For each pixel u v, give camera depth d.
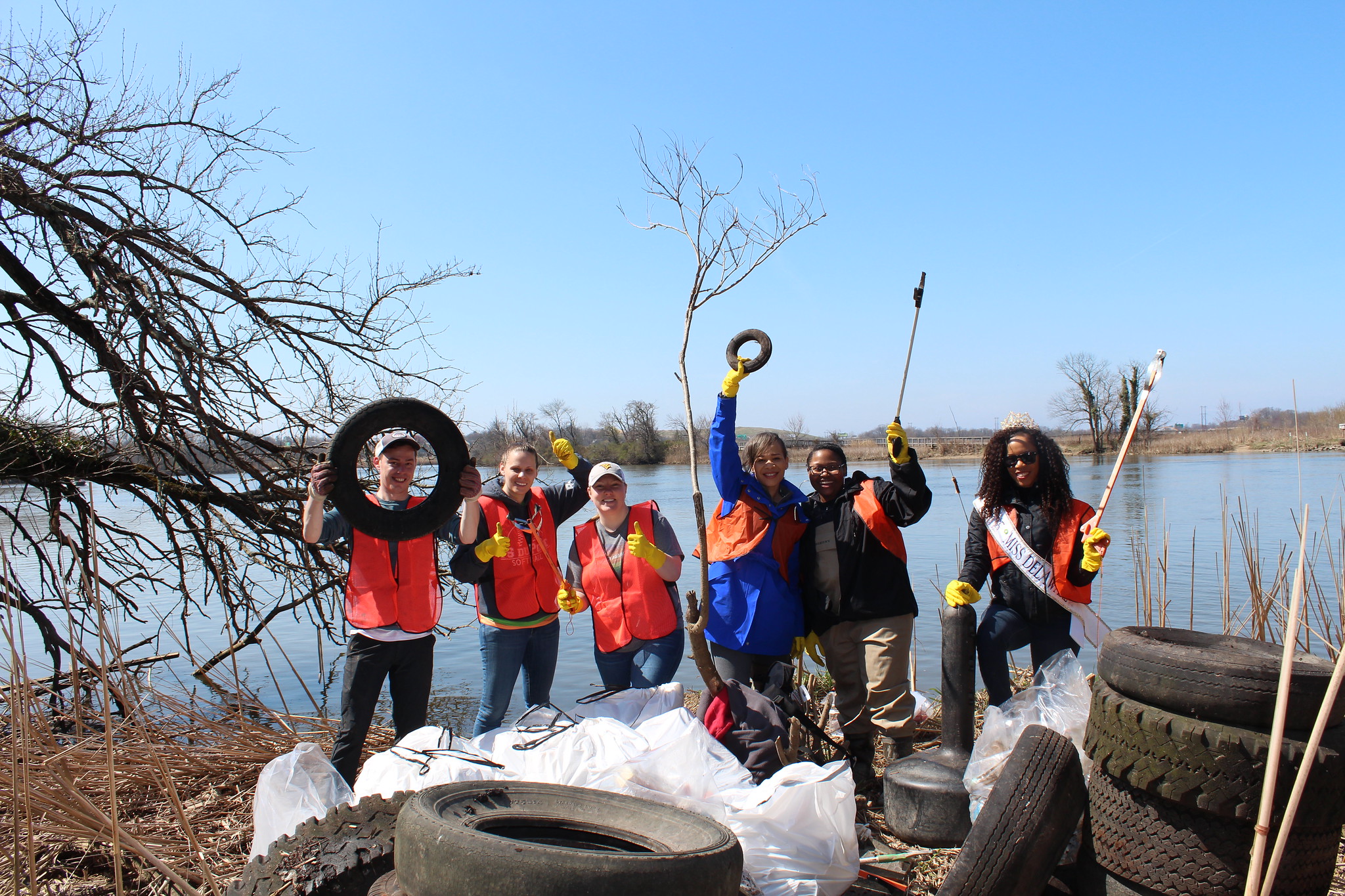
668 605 4.68
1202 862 2.62
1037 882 2.78
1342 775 2.53
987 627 4.51
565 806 2.93
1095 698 2.97
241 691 6.46
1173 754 2.62
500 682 4.67
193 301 7.77
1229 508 19.45
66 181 7.57
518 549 4.70
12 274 7.78
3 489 7.60
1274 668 2.56
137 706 4.49
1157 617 9.41
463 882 2.33
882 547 4.56
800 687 5.43
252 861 3.05
